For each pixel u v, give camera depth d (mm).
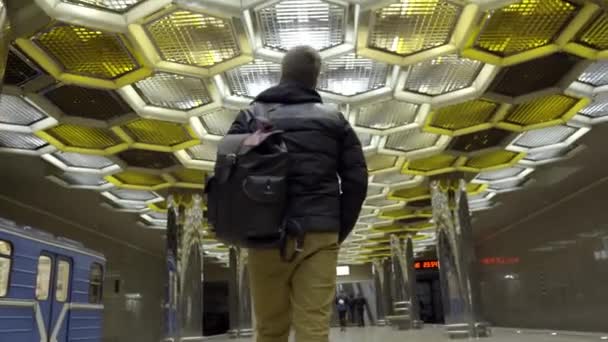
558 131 13211
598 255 18500
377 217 24438
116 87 9164
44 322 10523
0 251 9156
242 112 2555
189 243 17062
